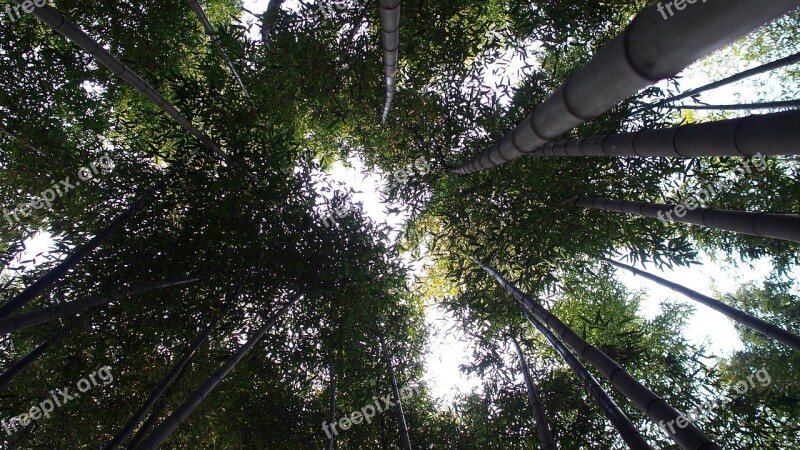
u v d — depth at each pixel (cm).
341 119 606
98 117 627
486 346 597
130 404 471
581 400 541
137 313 452
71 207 516
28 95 536
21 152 545
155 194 508
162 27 620
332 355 539
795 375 624
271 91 574
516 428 537
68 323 414
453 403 613
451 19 571
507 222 552
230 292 502
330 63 545
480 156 462
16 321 335
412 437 593
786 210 532
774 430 483
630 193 516
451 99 575
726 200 541
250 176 488
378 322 600
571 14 511
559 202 522
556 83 567
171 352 491
